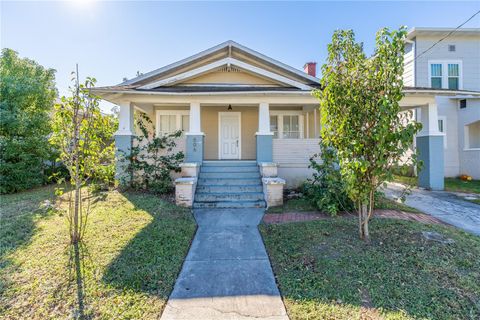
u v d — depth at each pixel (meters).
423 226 4.57
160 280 3.03
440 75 12.68
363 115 3.60
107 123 4.49
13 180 8.39
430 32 12.42
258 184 7.67
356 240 3.99
